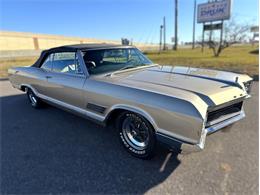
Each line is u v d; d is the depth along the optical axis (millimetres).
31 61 17938
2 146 3244
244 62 12023
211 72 3170
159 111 2293
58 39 52125
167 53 27594
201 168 2562
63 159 2852
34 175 2541
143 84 2611
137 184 2346
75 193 2246
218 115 2451
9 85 7918
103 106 2900
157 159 2770
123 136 2928
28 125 4008
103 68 3324
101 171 2580
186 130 2143
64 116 4422
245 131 3418
